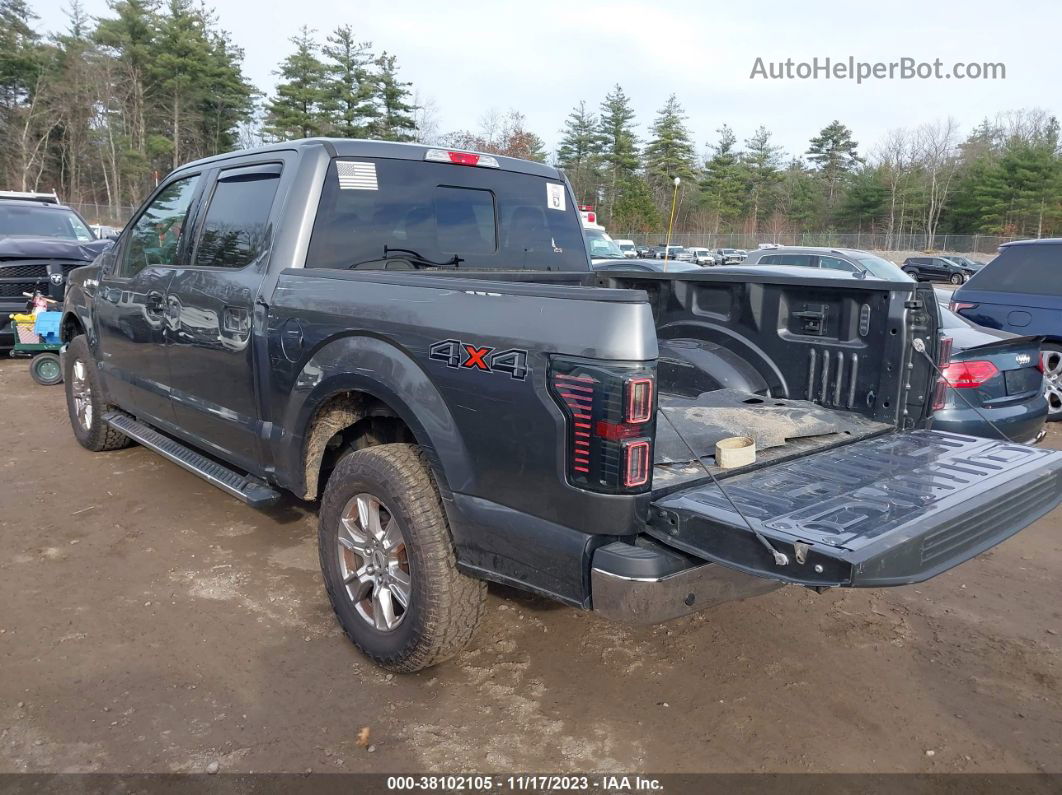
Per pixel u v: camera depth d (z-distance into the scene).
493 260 4.50
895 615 4.08
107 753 2.88
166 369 4.73
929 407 3.63
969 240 58.25
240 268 4.04
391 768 2.84
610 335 2.45
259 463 4.00
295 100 55.41
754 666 3.56
